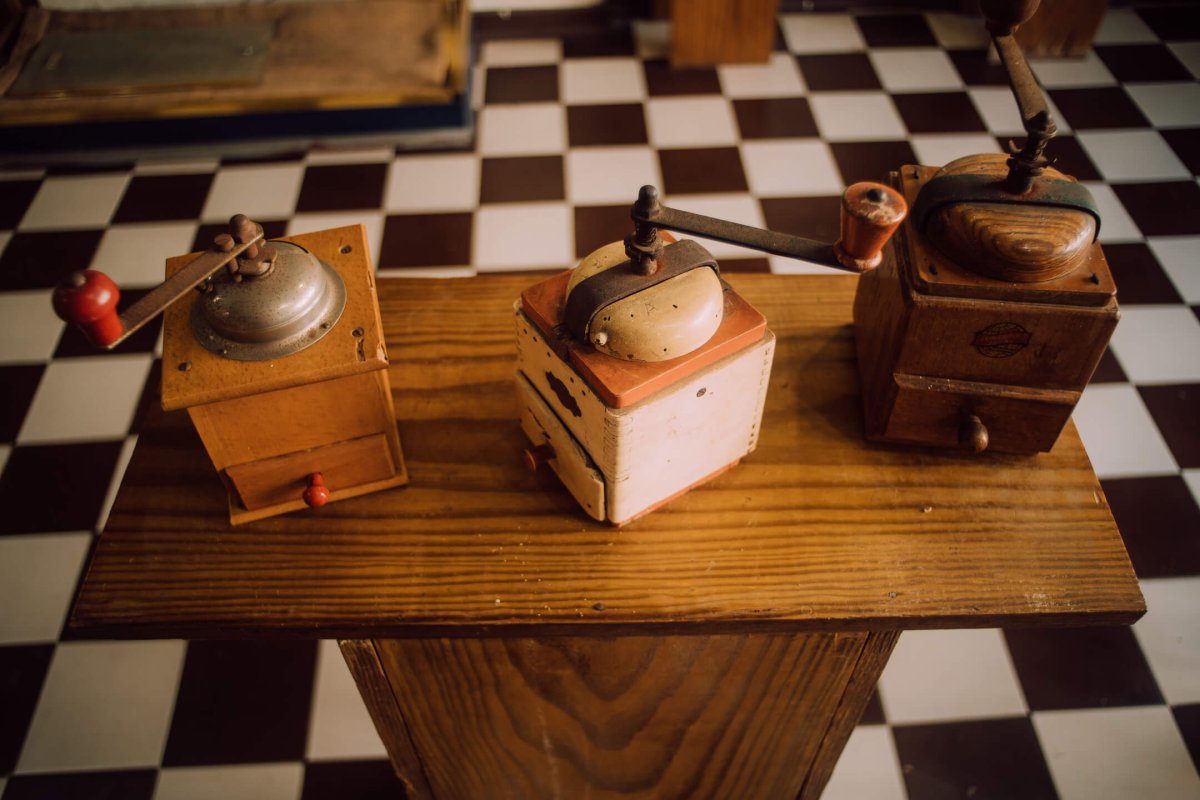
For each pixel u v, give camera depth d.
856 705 1.50
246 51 3.36
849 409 1.36
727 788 1.79
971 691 2.12
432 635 1.17
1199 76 3.61
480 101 3.57
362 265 1.18
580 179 3.24
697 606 1.15
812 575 1.18
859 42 3.82
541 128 3.45
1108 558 1.19
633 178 3.25
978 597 1.15
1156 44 3.76
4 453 2.52
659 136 3.40
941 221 1.13
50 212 3.16
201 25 3.46
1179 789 1.96
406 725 1.54
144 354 2.75
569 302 1.09
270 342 1.09
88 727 2.07
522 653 1.38
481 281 1.54
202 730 2.06
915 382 1.21
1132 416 2.57
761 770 1.72
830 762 1.69
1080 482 1.26
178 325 1.12
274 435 1.15
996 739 2.04
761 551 1.20
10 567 2.30
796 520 1.23
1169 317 2.80
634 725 1.58
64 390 2.66
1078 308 1.09
